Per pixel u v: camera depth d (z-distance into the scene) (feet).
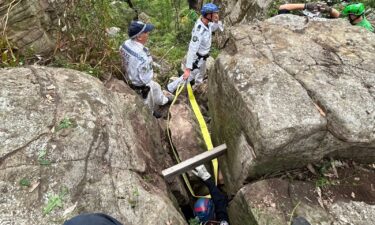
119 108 11.04
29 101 9.50
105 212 7.88
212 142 13.07
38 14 12.92
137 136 11.06
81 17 13.85
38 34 12.93
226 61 11.23
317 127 8.62
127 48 14.14
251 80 9.85
